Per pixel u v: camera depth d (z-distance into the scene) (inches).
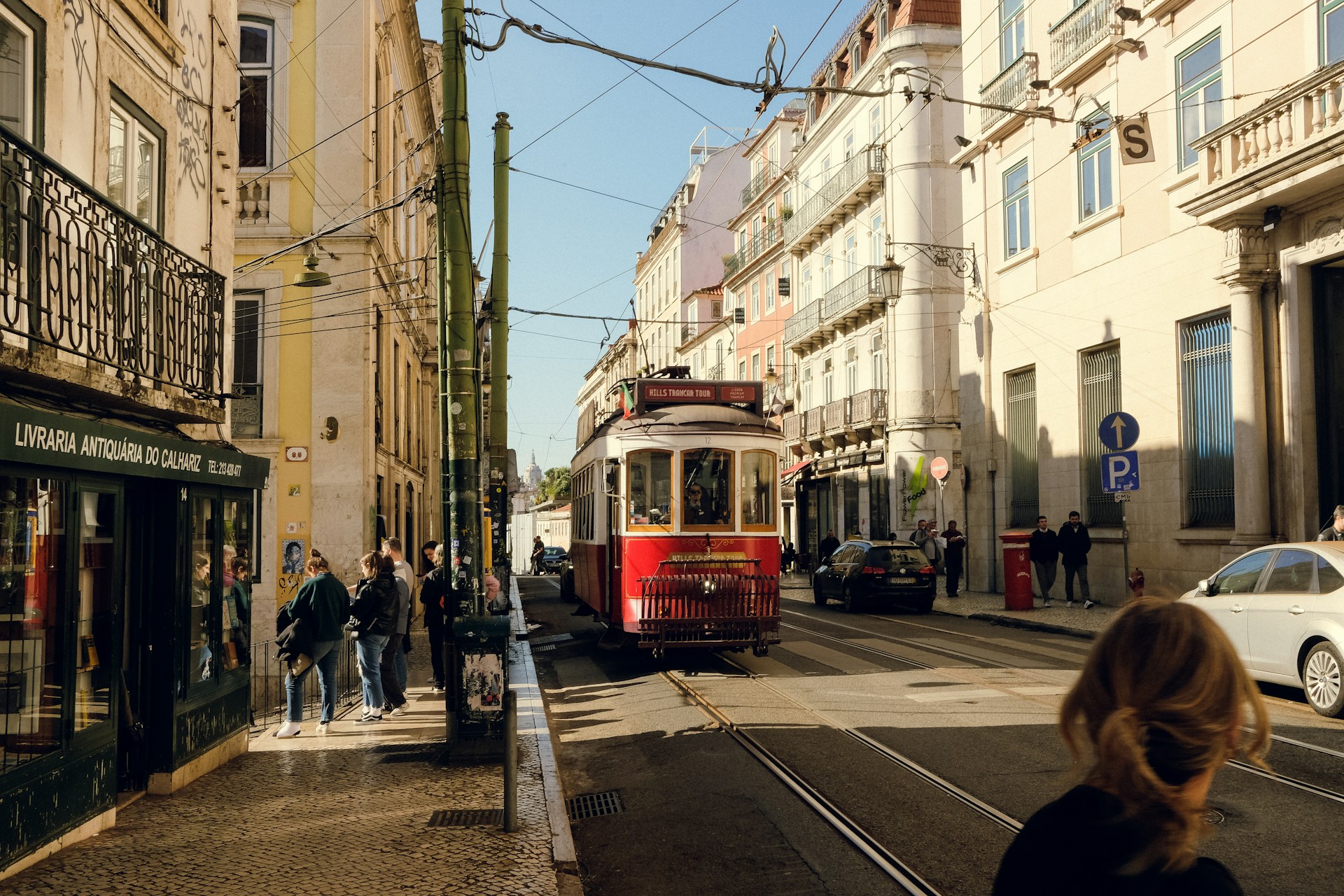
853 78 1471.5
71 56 298.0
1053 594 917.8
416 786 303.9
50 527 239.6
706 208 2407.7
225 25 418.3
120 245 289.0
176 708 303.4
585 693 498.6
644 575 537.6
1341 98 570.6
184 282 340.8
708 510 545.0
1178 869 63.5
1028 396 983.0
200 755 319.9
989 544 1034.7
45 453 224.4
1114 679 67.9
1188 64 749.3
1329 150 566.9
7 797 218.7
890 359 1353.3
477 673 337.4
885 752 330.3
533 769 324.5
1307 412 644.7
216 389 372.8
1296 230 649.0
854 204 1488.7
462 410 364.5
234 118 425.1
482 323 745.6
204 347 357.4
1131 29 812.0
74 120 299.7
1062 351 909.2
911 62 1321.4
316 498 666.8
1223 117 709.3
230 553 357.7
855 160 1428.4
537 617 940.6
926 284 1318.9
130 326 302.7
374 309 721.0
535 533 2581.2
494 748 335.6
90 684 259.4
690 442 547.5
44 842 233.9
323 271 641.0
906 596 882.8
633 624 536.1
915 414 1317.7
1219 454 730.2
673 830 265.7
